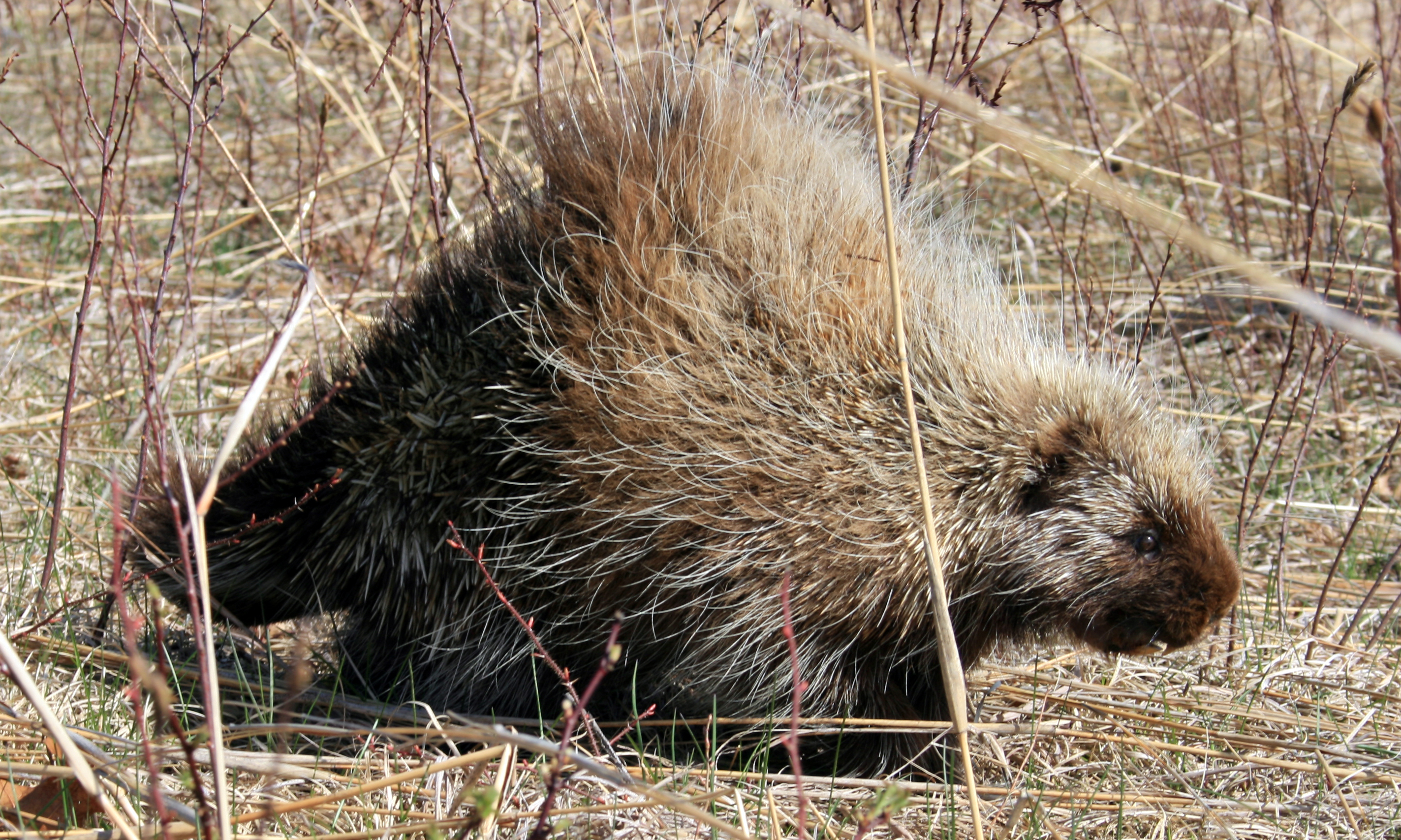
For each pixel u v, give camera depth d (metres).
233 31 12.48
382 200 8.02
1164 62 12.38
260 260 8.79
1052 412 5.02
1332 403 8.68
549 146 5.13
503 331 4.91
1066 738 5.36
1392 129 8.16
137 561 5.36
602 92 5.44
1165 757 5.20
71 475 7.14
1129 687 5.91
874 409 4.82
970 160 9.22
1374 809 4.86
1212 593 4.86
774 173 5.13
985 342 5.17
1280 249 9.95
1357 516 6.41
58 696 5.11
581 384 4.77
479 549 4.85
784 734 5.03
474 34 11.82
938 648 4.53
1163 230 3.88
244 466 5.23
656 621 4.95
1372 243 10.58
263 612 5.53
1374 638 6.25
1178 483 4.98
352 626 5.61
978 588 4.99
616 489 4.77
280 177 11.05
